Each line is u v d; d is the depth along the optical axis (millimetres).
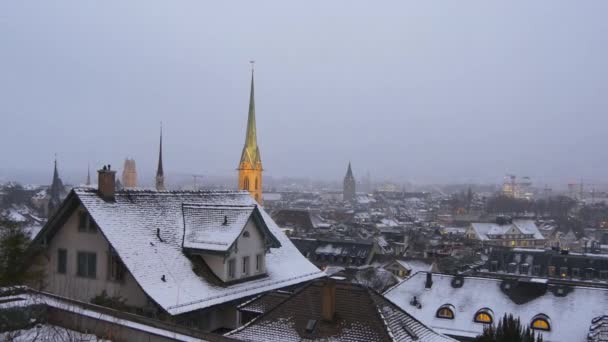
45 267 39188
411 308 52875
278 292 36406
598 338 39531
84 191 38312
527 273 110312
